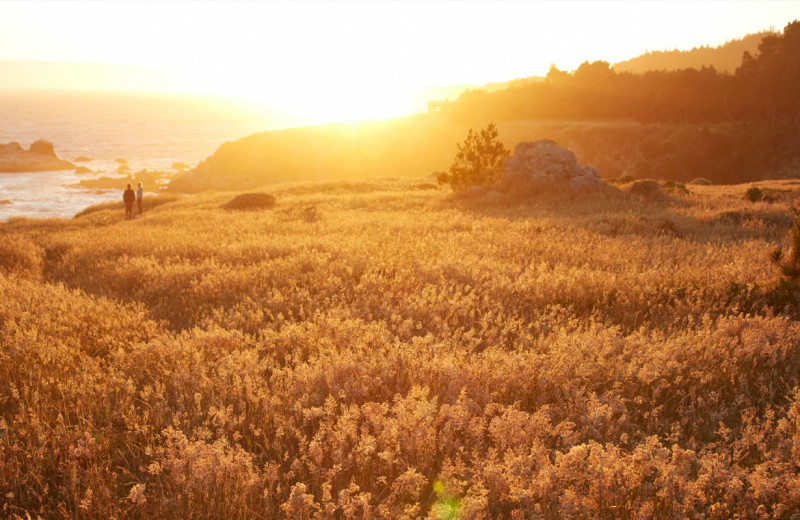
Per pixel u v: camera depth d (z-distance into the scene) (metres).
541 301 8.19
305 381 5.01
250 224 18.66
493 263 10.35
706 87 136.62
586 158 134.38
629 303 8.00
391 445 4.01
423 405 4.21
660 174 123.38
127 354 6.11
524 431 4.05
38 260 14.18
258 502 3.54
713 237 14.86
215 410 4.18
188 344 6.06
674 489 3.47
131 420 4.41
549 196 24.34
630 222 16.77
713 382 5.18
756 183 38.12
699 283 8.84
